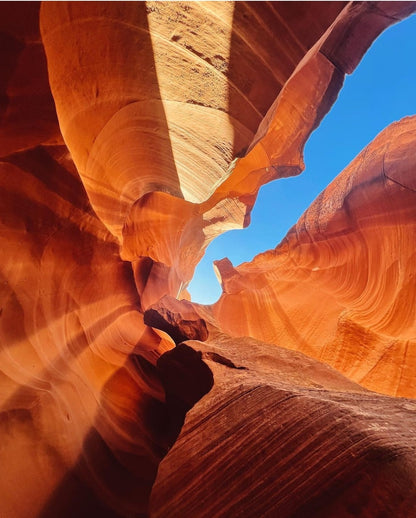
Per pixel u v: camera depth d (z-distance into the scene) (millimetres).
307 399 2395
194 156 4078
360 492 1575
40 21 2305
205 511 1982
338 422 2004
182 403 4496
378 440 1730
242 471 2074
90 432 4016
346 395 2787
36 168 3162
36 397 3408
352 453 1735
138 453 4570
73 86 3113
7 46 2277
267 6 2863
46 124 2838
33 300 3498
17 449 3055
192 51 3154
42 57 2420
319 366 4074
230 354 4215
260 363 3977
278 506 1769
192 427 2703
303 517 1660
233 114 3396
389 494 1488
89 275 4664
